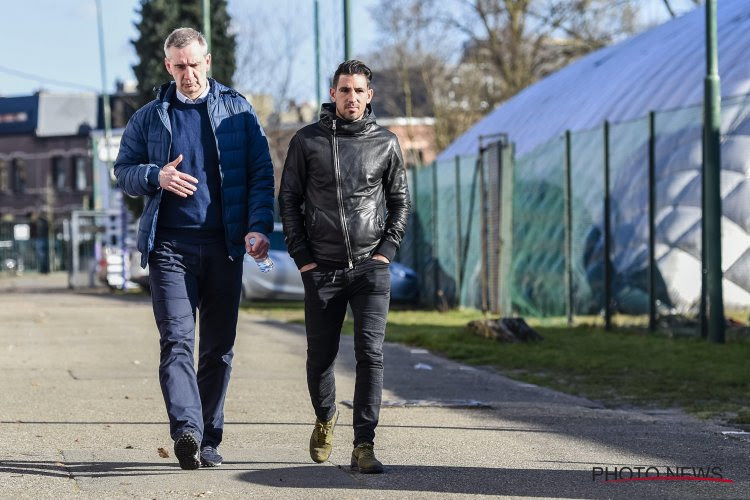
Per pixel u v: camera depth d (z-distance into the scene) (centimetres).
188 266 902
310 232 895
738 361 1809
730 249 2405
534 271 2866
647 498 806
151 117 908
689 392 1499
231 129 910
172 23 5128
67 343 2128
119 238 5228
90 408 1273
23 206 10331
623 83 3297
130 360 1812
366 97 898
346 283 895
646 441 1078
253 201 911
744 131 2472
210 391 930
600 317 2545
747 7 3047
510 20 6306
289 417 1225
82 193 10169
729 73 2683
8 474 878
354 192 891
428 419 1224
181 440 851
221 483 850
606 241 2498
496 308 3012
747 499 806
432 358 1956
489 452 1005
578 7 6106
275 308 3538
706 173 2098
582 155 2672
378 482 856
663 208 2419
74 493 812
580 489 836
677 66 3030
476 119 7356
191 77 898
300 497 802
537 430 1149
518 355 1947
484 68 6869
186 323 891
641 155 2508
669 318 2305
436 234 3600
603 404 1405
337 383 1552
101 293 4897
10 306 3566
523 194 2966
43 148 10306
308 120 7169
